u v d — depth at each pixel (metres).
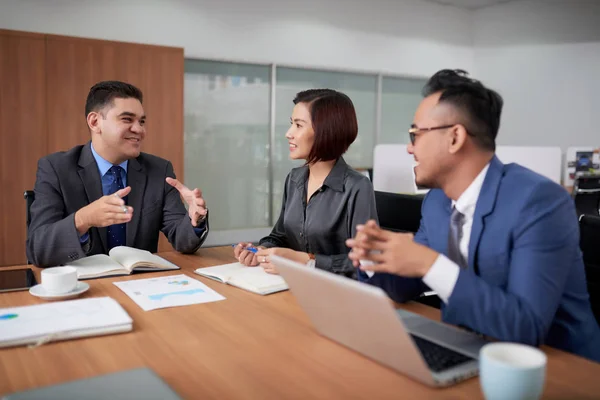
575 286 1.27
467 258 1.26
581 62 7.07
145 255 1.90
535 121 7.48
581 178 4.78
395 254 1.09
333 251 2.07
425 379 0.94
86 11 4.97
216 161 5.89
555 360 1.07
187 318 1.32
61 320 1.21
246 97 6.00
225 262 2.00
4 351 1.09
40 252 1.83
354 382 0.96
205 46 5.64
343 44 6.61
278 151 6.29
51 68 4.34
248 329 1.24
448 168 1.26
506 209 1.20
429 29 7.36
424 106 1.25
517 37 7.46
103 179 2.21
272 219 6.34
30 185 4.32
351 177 2.02
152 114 4.80
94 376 0.96
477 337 1.16
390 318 0.89
